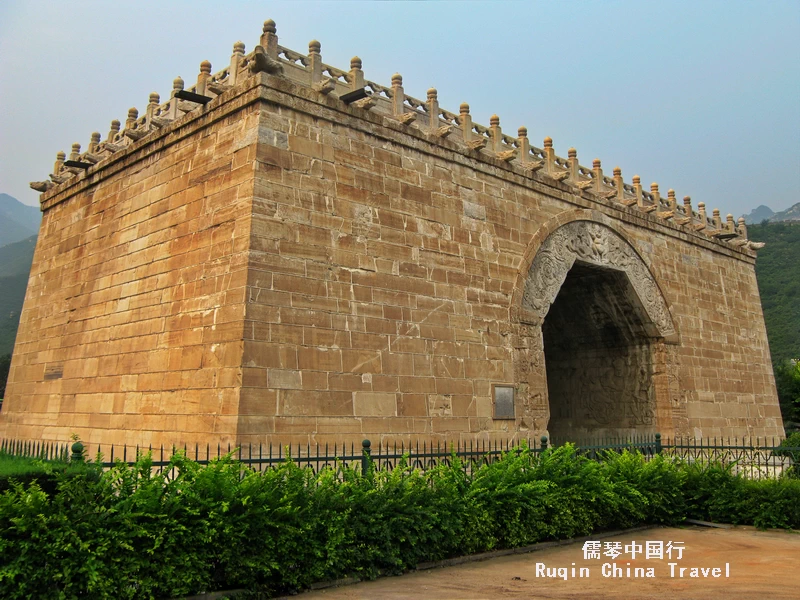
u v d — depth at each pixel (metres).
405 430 18.12
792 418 40.94
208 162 17.97
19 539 8.03
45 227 25.36
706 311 31.67
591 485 14.98
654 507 16.30
